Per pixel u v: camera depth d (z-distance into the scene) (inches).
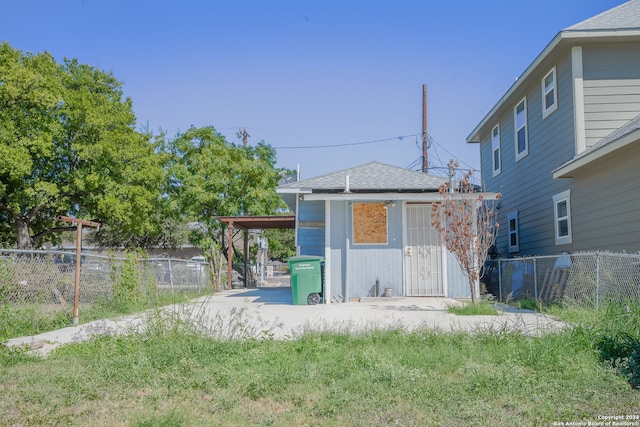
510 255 709.3
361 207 530.9
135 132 989.8
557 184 548.4
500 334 275.3
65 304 421.7
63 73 882.8
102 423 161.3
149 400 186.4
